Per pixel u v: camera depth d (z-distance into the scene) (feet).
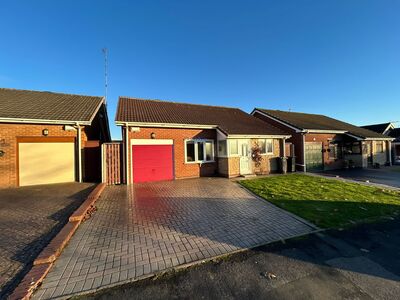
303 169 53.62
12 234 15.49
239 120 54.49
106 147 36.58
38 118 33.40
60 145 36.27
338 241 15.23
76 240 14.90
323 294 9.84
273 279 10.93
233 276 11.14
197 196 27.73
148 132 39.63
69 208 21.47
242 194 28.84
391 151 73.20
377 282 10.73
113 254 13.08
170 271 11.49
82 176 37.45
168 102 56.29
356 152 61.62
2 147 32.71
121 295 9.71
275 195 27.53
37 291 9.80
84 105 41.83
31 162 34.55
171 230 16.78
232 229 17.07
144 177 38.99
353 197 26.71
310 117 72.64
